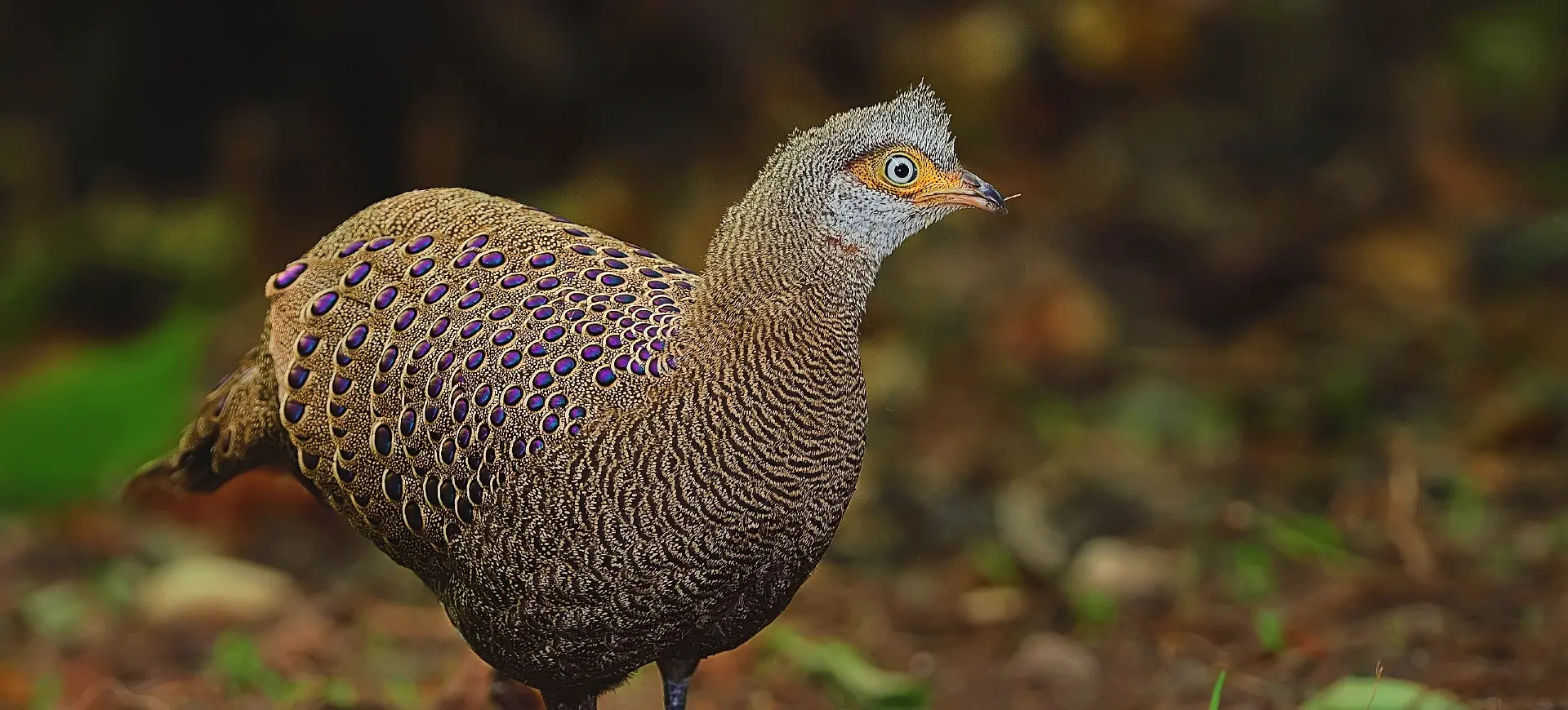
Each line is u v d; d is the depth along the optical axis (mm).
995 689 8883
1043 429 13219
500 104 15234
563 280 6086
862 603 10625
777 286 5867
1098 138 16609
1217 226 16062
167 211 16031
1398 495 10555
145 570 11320
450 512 5930
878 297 15156
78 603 10625
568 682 6242
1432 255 15414
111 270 15766
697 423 5742
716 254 5969
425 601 10969
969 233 15727
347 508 6359
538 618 5930
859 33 15453
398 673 9352
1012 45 15484
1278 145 17062
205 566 10852
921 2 15758
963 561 11188
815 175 5926
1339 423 12773
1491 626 8625
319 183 15562
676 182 14969
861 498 12297
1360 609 9219
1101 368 14359
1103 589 10102
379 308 6227
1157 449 12883
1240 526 10523
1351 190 16594
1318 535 10297
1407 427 12500
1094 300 14930
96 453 11820
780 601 6129
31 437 11727
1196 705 8109
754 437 5770
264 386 6637
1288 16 17172
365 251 6465
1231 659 8711
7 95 15961
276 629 10047
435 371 5973
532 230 6328
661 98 15352
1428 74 17562
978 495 12234
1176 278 15562
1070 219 15992
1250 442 12930
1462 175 16656
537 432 5758
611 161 15125
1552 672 7852
